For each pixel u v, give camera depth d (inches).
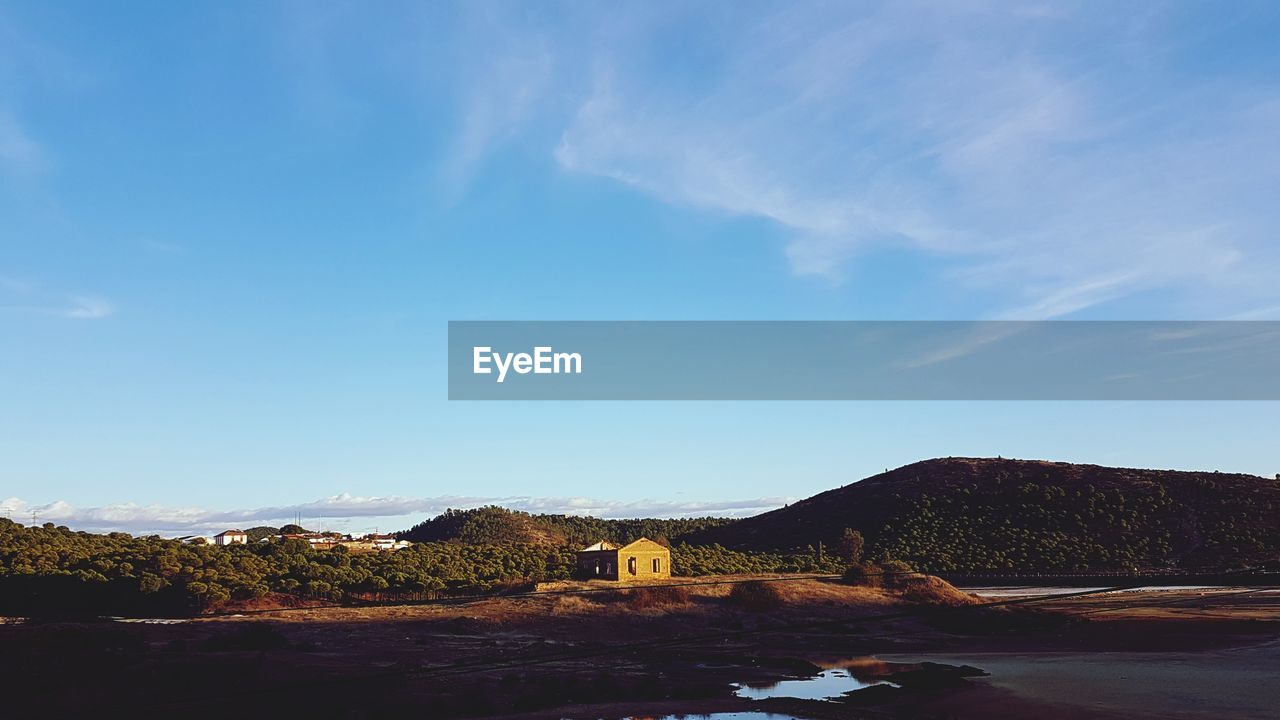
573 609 3125.0
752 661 2427.4
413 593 3722.9
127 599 3400.6
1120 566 5743.1
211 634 2469.2
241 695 1669.5
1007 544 6338.6
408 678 1951.3
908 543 6594.5
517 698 1797.5
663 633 2928.2
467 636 2694.4
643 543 3905.0
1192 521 6358.3
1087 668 2287.2
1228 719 1648.6
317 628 2694.4
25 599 3425.2
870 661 2482.8
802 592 3587.6
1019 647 2778.1
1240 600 4101.9
